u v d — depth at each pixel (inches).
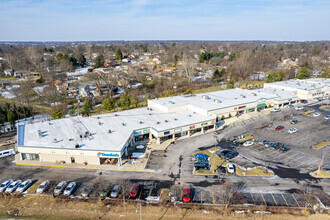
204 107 2726.4
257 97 3216.0
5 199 1464.1
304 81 4261.8
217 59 6919.3
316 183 1571.1
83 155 1852.9
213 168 1780.3
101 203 1407.5
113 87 4596.5
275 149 2068.2
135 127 2258.9
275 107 3262.8
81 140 1988.2
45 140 1999.3
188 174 1708.9
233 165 1811.0
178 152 2053.4
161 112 2714.1
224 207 1354.6
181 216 1298.0
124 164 1862.7
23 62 6633.9
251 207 1348.4
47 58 7460.6
